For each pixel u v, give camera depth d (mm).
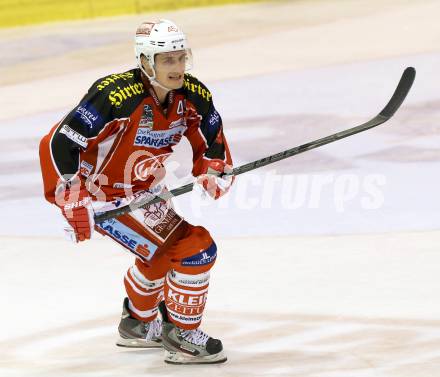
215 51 42000
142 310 13406
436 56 37000
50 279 16812
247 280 16219
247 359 12852
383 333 13570
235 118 29516
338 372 12203
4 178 24359
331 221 19500
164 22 12172
